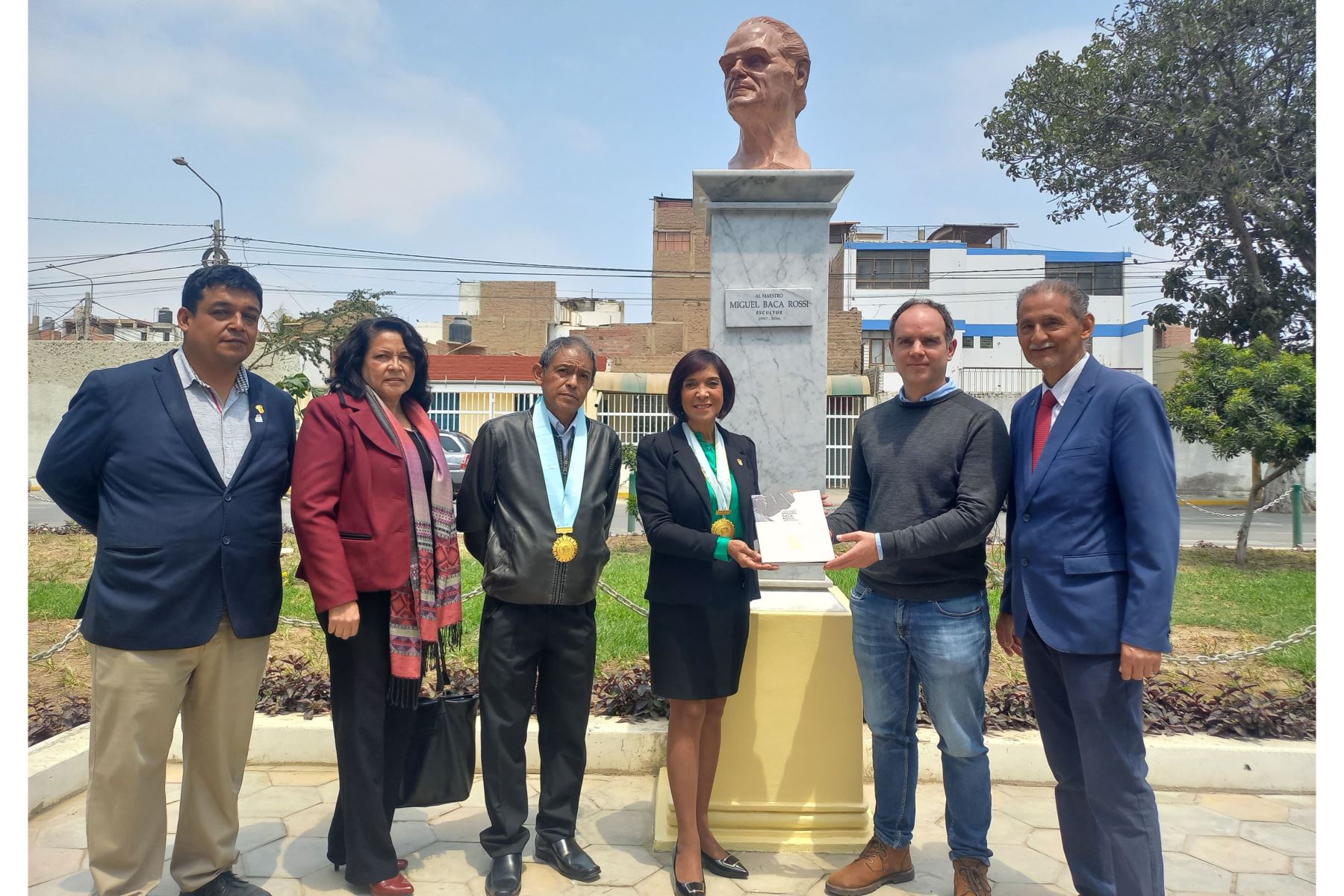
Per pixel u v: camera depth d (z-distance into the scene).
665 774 3.63
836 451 20.31
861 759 3.30
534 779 3.92
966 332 27.23
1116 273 27.36
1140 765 2.51
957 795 2.86
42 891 2.86
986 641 2.86
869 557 2.70
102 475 2.63
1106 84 14.09
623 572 8.06
